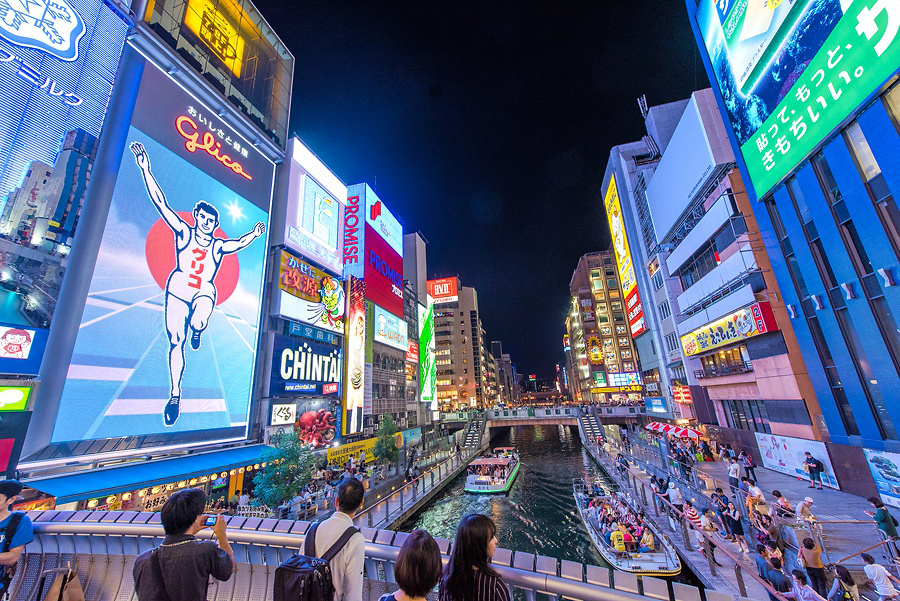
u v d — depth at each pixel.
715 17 24.28
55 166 17.52
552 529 23.02
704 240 28.80
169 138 23.42
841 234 17.33
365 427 41.16
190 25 27.34
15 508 13.52
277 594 2.64
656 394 50.84
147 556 2.90
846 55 15.66
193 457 21.30
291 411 29.97
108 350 18.48
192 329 23.03
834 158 17.06
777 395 22.97
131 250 20.12
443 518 25.17
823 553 10.84
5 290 15.39
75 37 19.02
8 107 16.22
